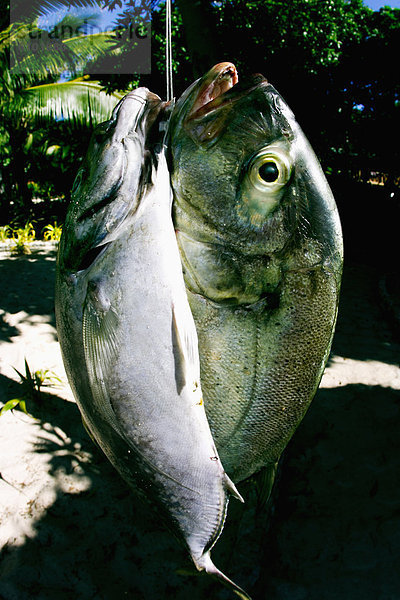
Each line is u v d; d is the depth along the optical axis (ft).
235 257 4.06
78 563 9.52
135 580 9.29
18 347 18.39
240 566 9.43
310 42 32.45
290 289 4.16
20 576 9.09
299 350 4.28
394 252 37.73
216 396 4.33
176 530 4.40
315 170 4.16
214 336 4.19
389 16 42.93
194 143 4.04
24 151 42.70
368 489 11.94
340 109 40.52
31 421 13.76
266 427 4.48
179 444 4.05
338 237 4.29
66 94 35.94
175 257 3.90
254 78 4.07
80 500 11.04
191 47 13.91
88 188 4.13
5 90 36.06
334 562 9.86
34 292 24.98
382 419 14.96
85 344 4.09
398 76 40.40
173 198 4.12
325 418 14.94
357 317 24.23
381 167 46.65
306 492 11.89
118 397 3.97
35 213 46.55
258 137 3.96
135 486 4.43
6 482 11.31
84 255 4.13
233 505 10.82
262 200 3.99
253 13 30.48
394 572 9.57
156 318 3.84
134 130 4.14
